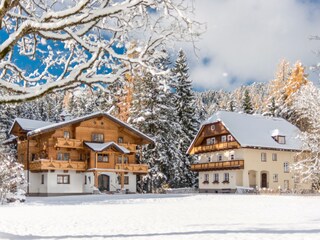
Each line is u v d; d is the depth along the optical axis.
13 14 8.86
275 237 13.02
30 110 66.38
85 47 8.59
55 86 8.55
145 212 24.06
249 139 59.00
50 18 7.91
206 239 12.69
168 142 58.00
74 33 8.46
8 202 33.59
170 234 13.93
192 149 66.88
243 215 21.75
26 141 54.19
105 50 8.96
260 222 17.91
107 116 52.94
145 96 57.25
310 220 18.69
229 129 59.66
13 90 8.38
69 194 51.28
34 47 9.96
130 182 54.84
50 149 51.00
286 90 78.81
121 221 18.62
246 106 84.56
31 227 16.44
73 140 51.28
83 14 7.89
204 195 47.34
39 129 49.59
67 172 51.47
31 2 9.63
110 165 51.72
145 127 57.19
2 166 33.19
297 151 61.34
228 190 60.03
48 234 14.25
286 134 63.09
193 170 65.94
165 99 58.22
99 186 53.12
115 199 38.88
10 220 19.34
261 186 59.72
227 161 59.53
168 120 58.47
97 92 10.45
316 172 47.91
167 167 58.03
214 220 18.94
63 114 61.66
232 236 13.30
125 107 56.97
